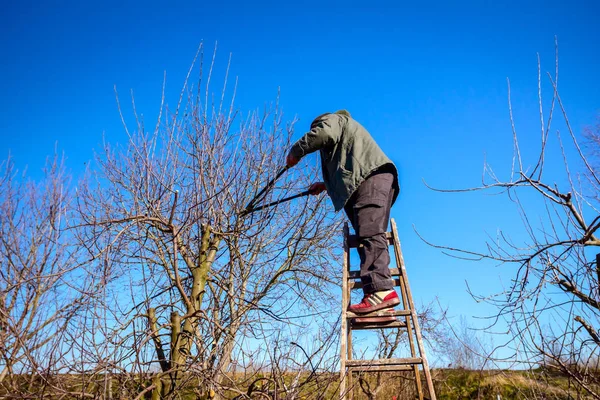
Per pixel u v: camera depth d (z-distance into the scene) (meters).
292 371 3.51
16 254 4.83
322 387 3.33
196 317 4.04
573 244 3.38
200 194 4.75
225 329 3.86
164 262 4.83
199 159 4.70
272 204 4.66
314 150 3.91
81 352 2.99
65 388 3.09
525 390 5.50
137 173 5.27
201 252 4.46
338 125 3.91
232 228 4.88
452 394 8.66
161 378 3.66
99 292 3.27
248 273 5.68
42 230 5.09
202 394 3.60
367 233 3.59
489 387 7.19
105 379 2.94
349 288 3.86
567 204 3.35
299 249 7.61
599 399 3.32
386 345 8.73
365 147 3.84
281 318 4.06
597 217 3.15
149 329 3.76
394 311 3.44
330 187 3.92
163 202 4.68
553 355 3.45
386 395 7.61
